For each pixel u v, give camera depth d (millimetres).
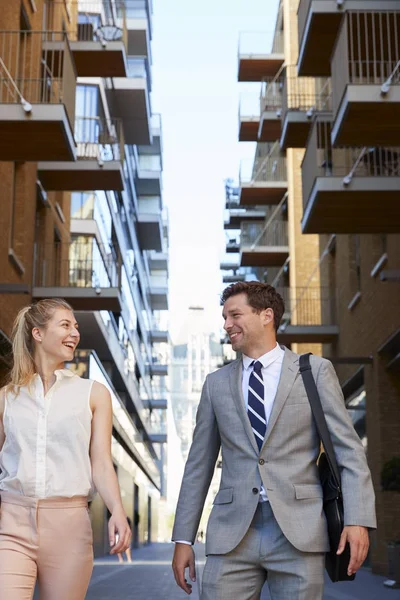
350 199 13172
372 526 3279
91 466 3447
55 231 22781
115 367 34125
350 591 12141
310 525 3291
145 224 46156
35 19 18266
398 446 16625
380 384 16859
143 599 10953
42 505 3281
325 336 21578
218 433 3670
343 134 12164
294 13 28500
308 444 3424
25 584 3223
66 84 12969
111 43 19656
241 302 3617
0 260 15273
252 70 28688
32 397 3408
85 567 3312
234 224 38438
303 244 27781
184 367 112375
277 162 30188
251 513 3330
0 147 12898
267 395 3488
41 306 3537
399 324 15148
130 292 40812
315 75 16359
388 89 11359
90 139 22219
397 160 15000
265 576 3434
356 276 19609
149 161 47219
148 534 56344
